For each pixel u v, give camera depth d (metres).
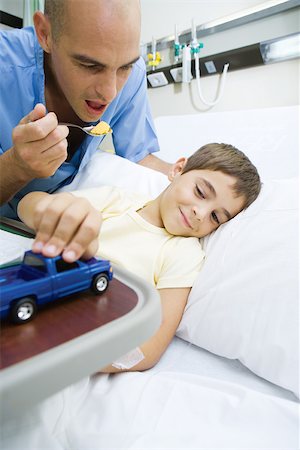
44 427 0.43
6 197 0.88
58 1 0.69
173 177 1.03
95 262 0.37
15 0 1.77
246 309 0.61
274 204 0.75
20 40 0.99
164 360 0.65
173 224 0.86
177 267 0.76
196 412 0.49
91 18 0.65
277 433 0.45
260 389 0.58
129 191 1.07
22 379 0.23
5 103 1.01
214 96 1.54
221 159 0.89
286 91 1.35
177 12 1.58
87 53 0.70
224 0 1.41
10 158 0.76
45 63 0.99
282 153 1.14
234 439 0.44
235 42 1.39
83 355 0.26
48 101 1.06
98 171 1.17
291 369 0.54
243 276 0.64
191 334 0.68
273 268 0.62
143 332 0.31
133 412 0.48
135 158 1.41
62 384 0.25
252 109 1.31
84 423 0.47
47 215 0.38
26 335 0.28
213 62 1.47
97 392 0.53
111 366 0.55
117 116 1.32
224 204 0.84
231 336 0.62
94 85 0.79
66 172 1.13
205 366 0.64
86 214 0.38
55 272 0.34
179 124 1.43
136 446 0.43
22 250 0.46
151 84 1.73
